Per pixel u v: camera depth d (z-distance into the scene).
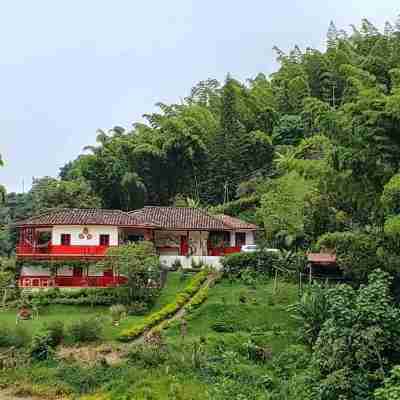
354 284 40.03
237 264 49.34
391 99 31.53
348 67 43.66
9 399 32.06
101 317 41.03
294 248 50.59
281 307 41.69
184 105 79.69
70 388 33.00
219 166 70.88
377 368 25.84
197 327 39.97
